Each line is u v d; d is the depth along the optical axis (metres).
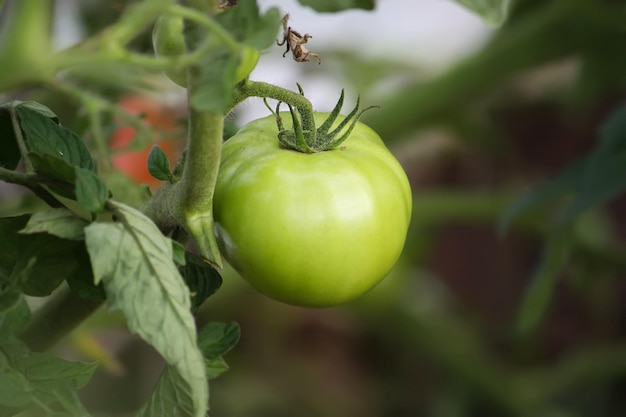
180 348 0.48
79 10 0.80
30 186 0.53
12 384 0.50
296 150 0.58
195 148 0.51
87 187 0.50
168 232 0.55
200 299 0.54
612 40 1.13
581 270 1.21
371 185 0.57
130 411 1.10
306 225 0.56
